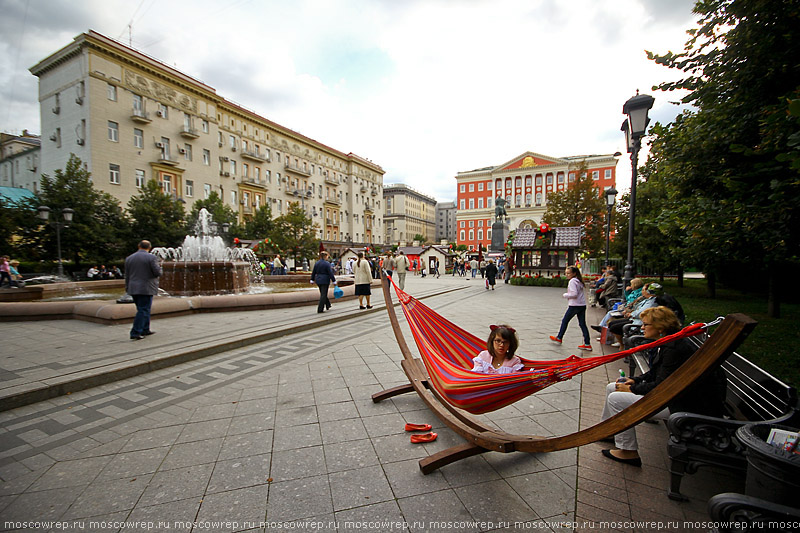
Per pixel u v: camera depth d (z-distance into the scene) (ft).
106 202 81.66
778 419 6.42
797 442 5.36
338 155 197.47
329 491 7.95
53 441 10.19
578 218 94.79
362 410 12.17
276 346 20.48
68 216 56.39
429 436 10.18
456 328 12.62
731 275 50.19
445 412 10.21
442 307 37.73
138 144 104.47
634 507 7.44
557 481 8.38
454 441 10.17
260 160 145.59
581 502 7.63
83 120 95.09
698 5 14.20
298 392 13.73
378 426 11.05
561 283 63.21
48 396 13.00
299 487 8.09
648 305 17.47
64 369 14.89
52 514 7.25
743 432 5.90
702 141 16.10
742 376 9.09
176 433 10.63
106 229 76.33
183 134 115.55
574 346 20.93
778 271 27.58
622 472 8.73
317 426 11.04
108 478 8.48
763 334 21.70
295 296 33.40
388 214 371.15
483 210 248.73
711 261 23.16
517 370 10.11
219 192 130.00
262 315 29.01
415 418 11.60
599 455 9.48
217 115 129.70
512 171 238.89
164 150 110.32
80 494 7.90
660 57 15.61
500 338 10.33
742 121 13.83
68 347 18.49
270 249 100.63
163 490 8.01
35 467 8.94
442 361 10.73
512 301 43.11
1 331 22.50
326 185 190.49
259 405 12.58
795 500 4.90
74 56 95.76
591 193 93.35
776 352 17.74
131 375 15.38
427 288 59.52
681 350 8.52
